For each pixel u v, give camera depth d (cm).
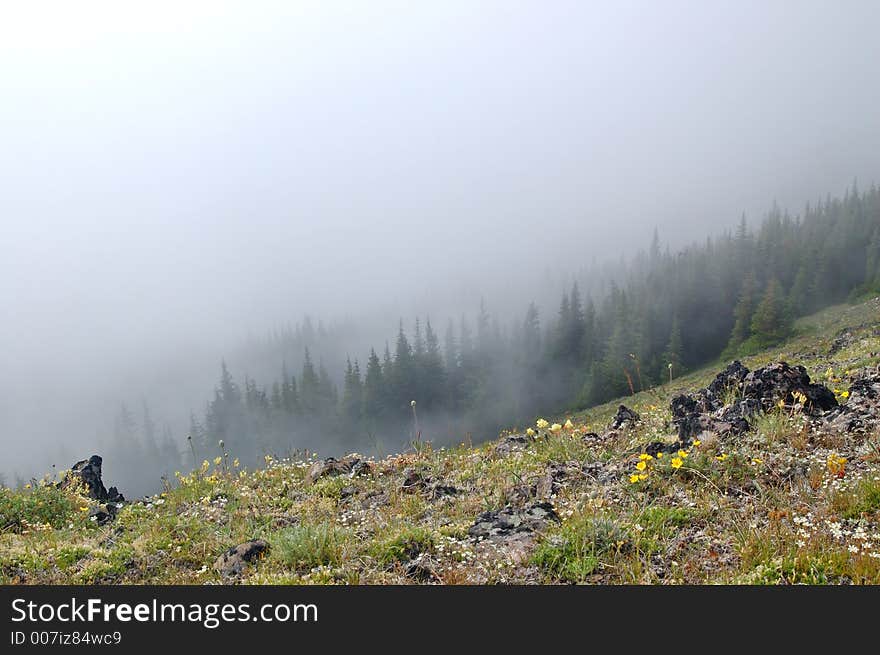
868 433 779
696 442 753
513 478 860
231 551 686
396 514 778
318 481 988
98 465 1162
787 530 560
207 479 1053
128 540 780
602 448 941
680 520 631
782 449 769
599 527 604
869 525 556
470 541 651
